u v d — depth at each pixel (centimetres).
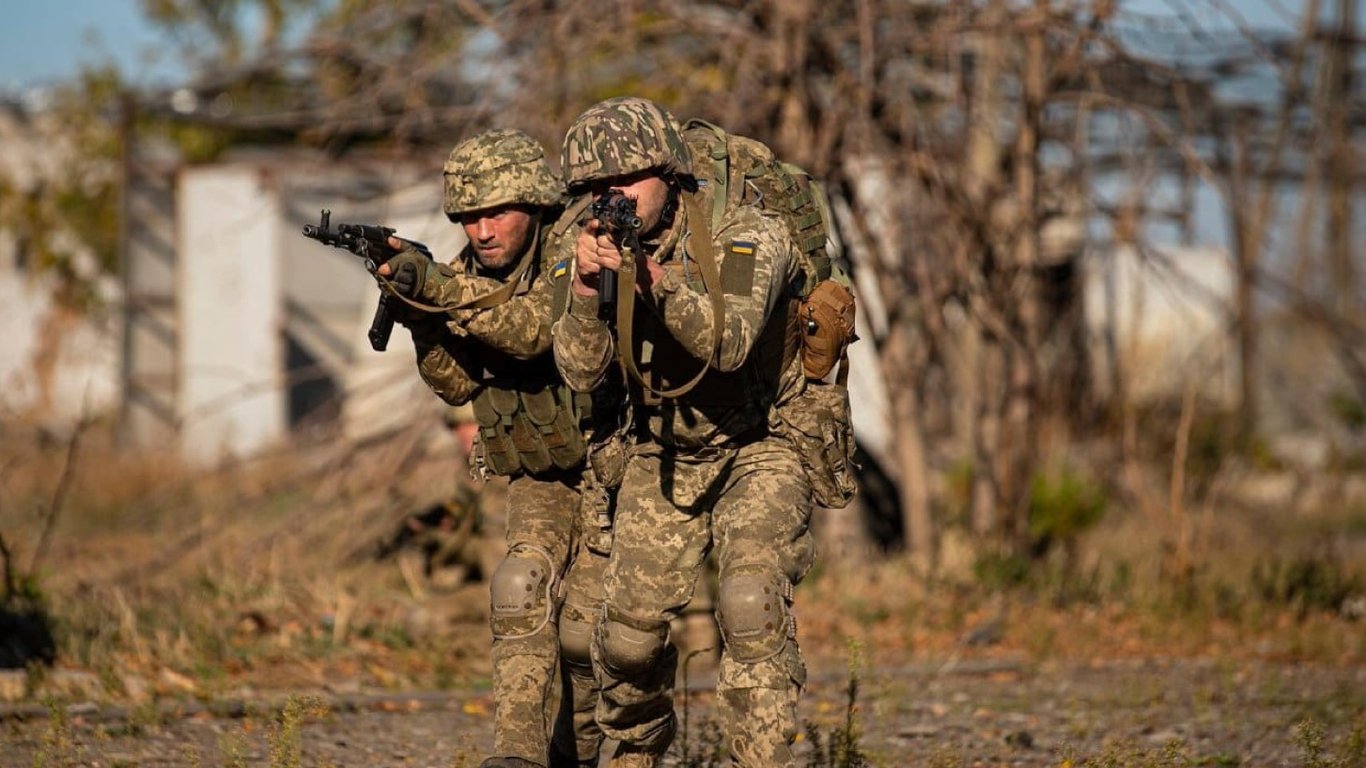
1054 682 1786
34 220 5606
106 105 5600
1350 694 1686
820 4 2345
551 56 2306
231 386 4547
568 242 932
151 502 2988
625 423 936
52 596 1906
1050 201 2639
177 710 1437
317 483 2528
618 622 923
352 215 4034
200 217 4559
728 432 917
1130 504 3164
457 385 984
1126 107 2361
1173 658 1986
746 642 878
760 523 903
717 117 2338
